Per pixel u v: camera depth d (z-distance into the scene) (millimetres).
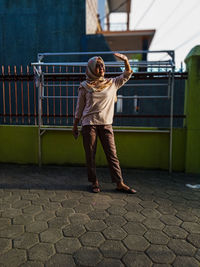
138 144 3979
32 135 4180
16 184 3168
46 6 9062
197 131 3732
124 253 1693
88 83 2715
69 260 1612
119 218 2219
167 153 3926
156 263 1592
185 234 1950
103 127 2789
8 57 9297
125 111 6375
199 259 1638
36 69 3854
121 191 2924
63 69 6730
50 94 6871
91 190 2959
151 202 2604
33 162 4234
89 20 9727
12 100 7977
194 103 3705
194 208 2459
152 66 3756
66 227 2041
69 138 4117
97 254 1679
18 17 9188
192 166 3801
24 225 2066
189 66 3709
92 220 2172
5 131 4234
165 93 6945
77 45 9039
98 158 4059
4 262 1584
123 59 2682
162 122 7055
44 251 1706
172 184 3246
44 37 9141
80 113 2854
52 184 3184
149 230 2008
